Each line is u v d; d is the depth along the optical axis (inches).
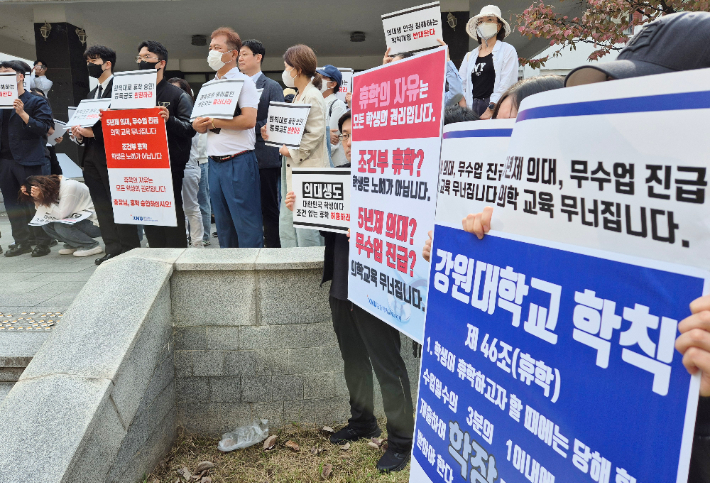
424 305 72.9
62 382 97.6
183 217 173.2
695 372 29.5
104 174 183.5
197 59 544.4
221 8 365.1
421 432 59.6
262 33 437.1
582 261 37.2
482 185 51.0
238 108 149.3
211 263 123.8
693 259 30.3
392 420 108.7
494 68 177.8
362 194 87.4
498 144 49.6
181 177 170.7
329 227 104.8
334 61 532.4
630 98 33.2
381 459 111.8
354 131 88.7
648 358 32.2
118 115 155.3
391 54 148.1
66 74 377.1
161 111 150.6
